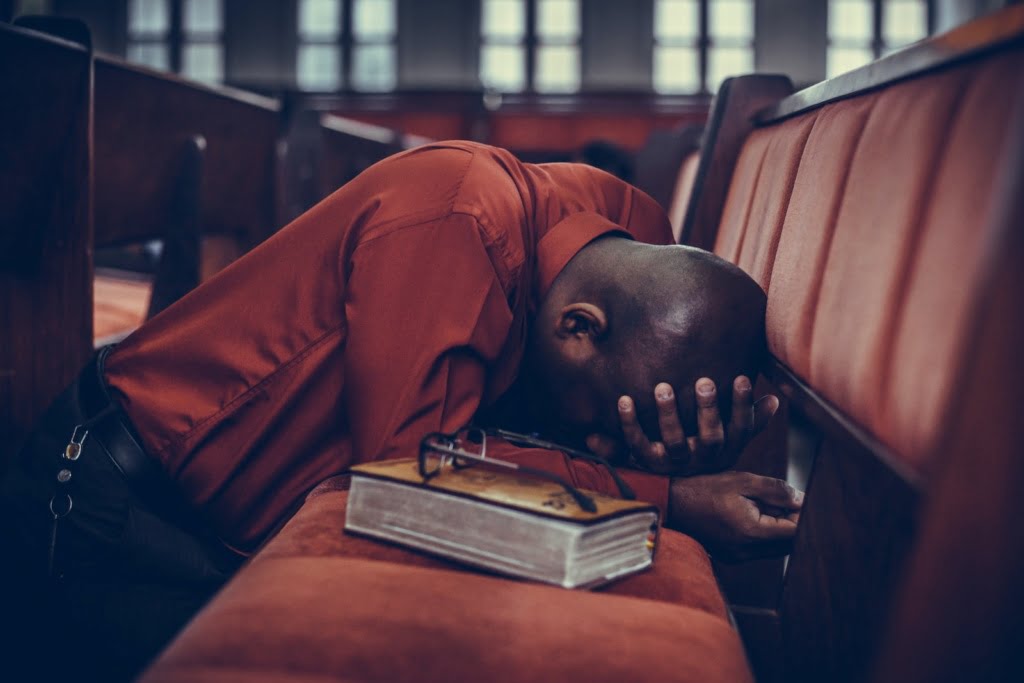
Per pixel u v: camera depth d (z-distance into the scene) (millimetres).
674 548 978
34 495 1217
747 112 1698
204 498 1197
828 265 972
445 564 863
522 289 1172
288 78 14766
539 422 1199
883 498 813
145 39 14758
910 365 730
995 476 554
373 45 14758
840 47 14492
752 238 1362
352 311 1121
